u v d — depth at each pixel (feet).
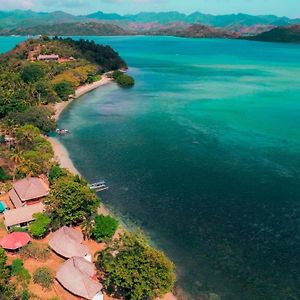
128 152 384.27
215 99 622.13
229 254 227.40
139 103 596.29
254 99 621.72
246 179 319.88
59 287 191.11
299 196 290.76
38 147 364.38
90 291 183.83
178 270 214.48
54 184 267.59
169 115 522.47
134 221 260.83
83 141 417.90
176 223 258.57
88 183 312.71
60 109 556.92
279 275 210.79
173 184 312.71
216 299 195.00
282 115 519.60
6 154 337.11
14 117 437.17
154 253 188.14
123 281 180.14
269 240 239.09
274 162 354.95
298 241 237.66
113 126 473.26
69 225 245.04
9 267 199.31
